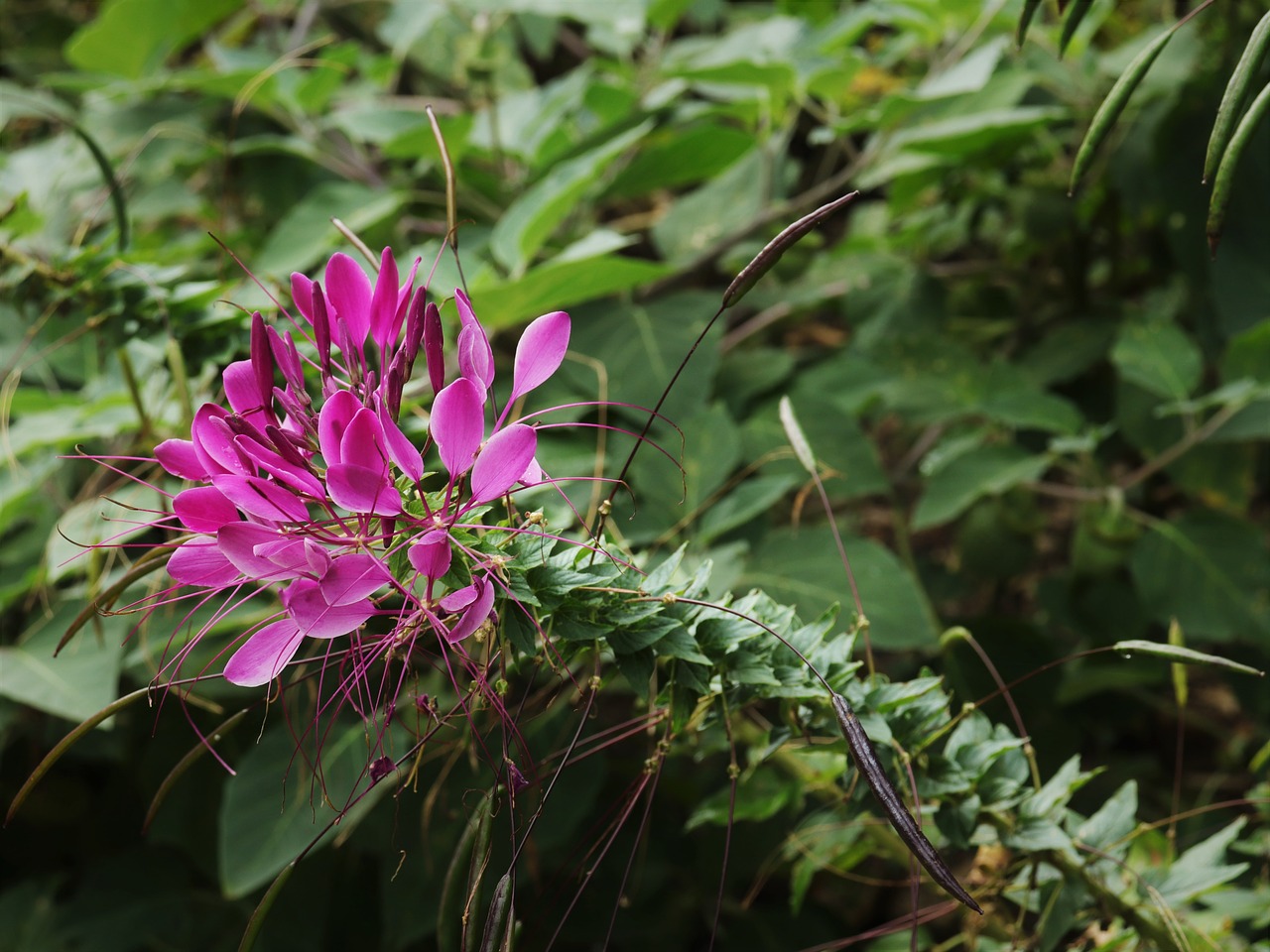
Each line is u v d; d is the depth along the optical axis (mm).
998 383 1674
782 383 1634
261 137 1967
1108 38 2193
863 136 2893
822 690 931
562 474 1299
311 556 854
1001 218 2217
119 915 1569
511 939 879
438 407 865
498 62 1975
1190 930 989
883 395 1704
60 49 2514
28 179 1678
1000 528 1711
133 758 1618
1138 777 1788
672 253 1867
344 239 1573
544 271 1246
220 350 1091
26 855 1733
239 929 1534
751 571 1308
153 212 1827
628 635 907
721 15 2654
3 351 1493
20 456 1408
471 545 893
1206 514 1559
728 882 1573
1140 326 1611
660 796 1641
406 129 1785
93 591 1116
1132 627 1614
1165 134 1706
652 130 1793
